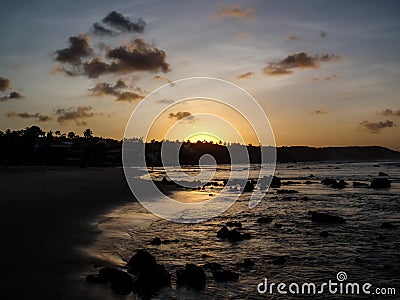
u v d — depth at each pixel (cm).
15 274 1118
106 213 2431
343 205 3497
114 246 1580
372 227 2302
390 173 9750
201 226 2305
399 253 1652
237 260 1522
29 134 13038
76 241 1566
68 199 2895
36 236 1577
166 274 1203
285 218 2697
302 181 7194
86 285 1083
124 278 1120
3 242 1450
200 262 1476
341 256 1598
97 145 13550
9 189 3391
